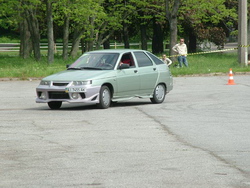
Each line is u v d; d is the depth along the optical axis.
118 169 10.71
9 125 16.58
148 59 22.75
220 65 46.19
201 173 10.38
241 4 42.09
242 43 42.38
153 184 9.57
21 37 62.91
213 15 58.84
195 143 13.52
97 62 21.50
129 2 57.34
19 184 9.62
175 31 46.97
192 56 61.41
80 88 19.98
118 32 68.50
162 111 19.98
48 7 48.38
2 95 26.91
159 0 57.78
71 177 10.09
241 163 11.23
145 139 14.09
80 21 53.78
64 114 19.20
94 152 12.39
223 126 16.33
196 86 30.98
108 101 20.88
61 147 13.01
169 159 11.62
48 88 20.36
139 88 22.02
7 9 49.59
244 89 28.64
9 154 12.20
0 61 53.03
